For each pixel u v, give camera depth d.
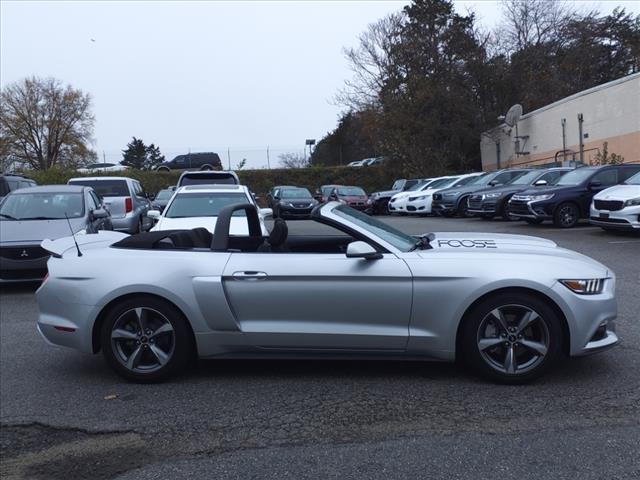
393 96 35.75
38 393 4.49
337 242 5.33
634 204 11.68
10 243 8.39
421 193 22.67
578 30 40.34
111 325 4.55
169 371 4.56
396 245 4.56
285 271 4.39
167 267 4.51
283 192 26.30
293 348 4.46
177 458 3.40
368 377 4.64
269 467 3.25
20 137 49.09
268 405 4.13
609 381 4.40
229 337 4.47
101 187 14.60
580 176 14.93
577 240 11.94
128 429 3.81
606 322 4.36
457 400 4.12
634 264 9.09
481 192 18.09
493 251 4.55
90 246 4.96
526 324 4.27
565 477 3.05
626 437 3.48
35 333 6.34
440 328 4.32
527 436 3.53
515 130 31.09
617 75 42.06
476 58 34.66
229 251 4.65
